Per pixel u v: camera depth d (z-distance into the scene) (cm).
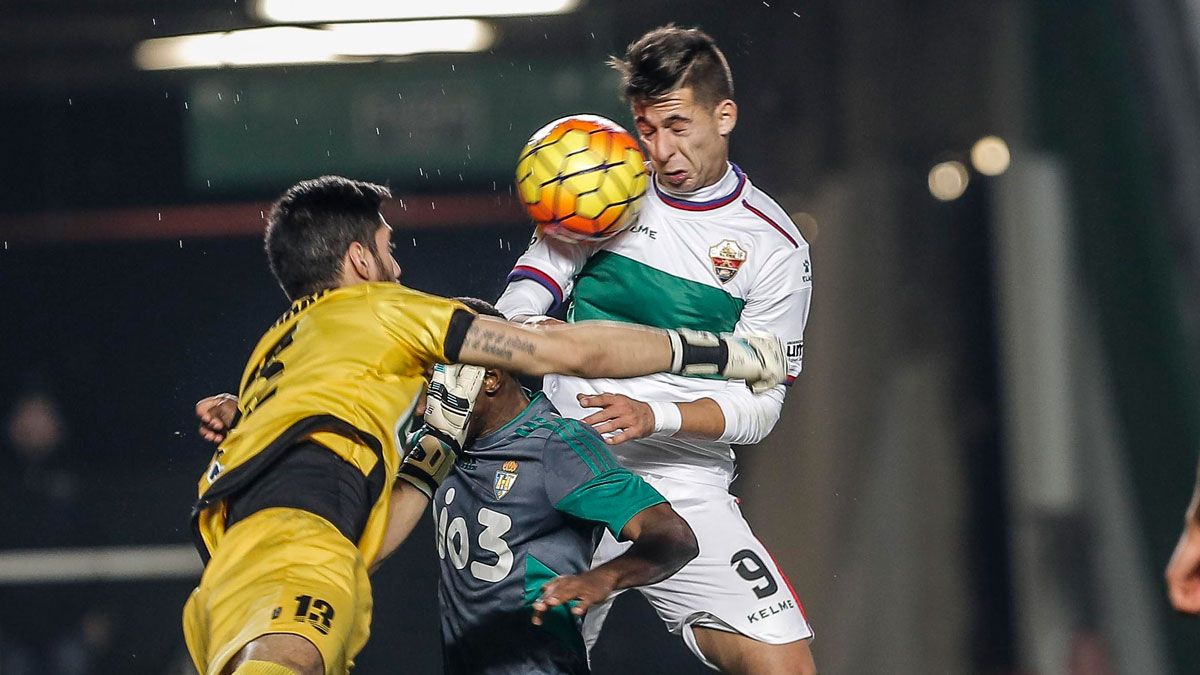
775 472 5250
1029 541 4584
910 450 4994
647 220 1559
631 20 4997
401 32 4791
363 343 1316
